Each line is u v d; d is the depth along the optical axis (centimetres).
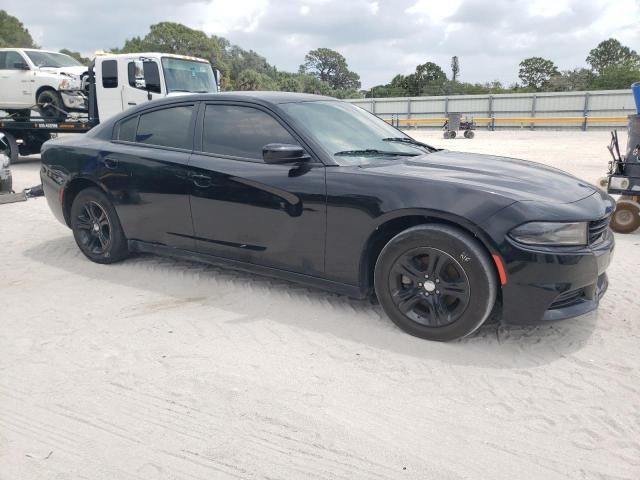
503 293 313
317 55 12769
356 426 259
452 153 439
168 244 451
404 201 332
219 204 405
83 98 1272
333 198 355
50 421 266
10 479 226
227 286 441
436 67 9744
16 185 1017
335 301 407
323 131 394
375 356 326
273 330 362
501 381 298
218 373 308
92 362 322
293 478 226
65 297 425
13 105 1315
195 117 435
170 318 383
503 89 8938
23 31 9300
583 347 336
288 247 382
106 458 239
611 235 354
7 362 323
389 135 439
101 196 481
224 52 9956
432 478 225
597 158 1547
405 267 341
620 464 233
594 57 10931
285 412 271
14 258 530
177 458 238
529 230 306
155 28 7212
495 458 237
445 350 332
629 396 283
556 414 268
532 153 1745
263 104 404
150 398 284
